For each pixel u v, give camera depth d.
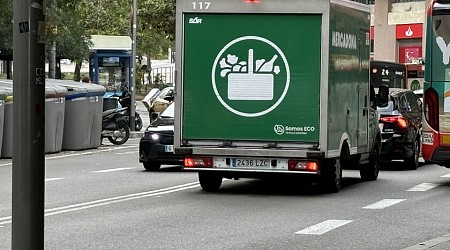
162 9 58.97
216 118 19.17
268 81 18.94
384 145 25.86
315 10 18.59
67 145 34.34
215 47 19.16
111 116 37.38
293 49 18.78
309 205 17.89
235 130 19.08
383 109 26.08
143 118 61.41
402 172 25.88
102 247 12.84
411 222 15.59
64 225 15.04
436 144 20.53
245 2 18.88
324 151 18.67
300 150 18.72
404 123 25.94
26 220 6.95
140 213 16.61
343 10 19.69
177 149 19.27
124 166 27.78
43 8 6.93
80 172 25.53
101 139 37.53
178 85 19.30
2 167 27.22
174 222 15.45
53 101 32.66
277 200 18.73
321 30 18.62
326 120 18.69
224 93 19.14
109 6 79.06
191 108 19.27
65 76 76.75
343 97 19.88
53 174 24.86
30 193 6.94
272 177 19.73
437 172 25.88
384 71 47.88
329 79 18.75
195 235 14.02
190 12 19.19
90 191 20.44
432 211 17.08
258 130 18.98
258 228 14.78
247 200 18.77
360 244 13.26
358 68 21.16
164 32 61.31
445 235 13.95
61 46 52.03
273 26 18.86
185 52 19.28
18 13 6.85
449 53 20.44
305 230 14.57
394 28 62.25
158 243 13.23
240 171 18.98
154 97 57.16
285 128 18.88
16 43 6.88
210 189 20.55
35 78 6.89
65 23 47.00
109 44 54.84
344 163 21.86
